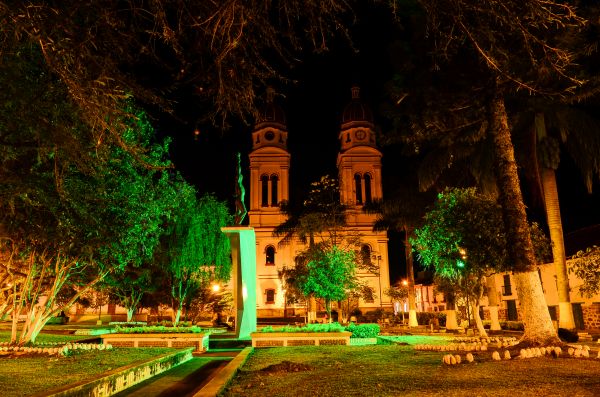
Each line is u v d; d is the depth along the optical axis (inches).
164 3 251.3
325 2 261.9
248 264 860.6
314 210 1498.5
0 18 213.3
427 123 665.6
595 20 418.0
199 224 1249.4
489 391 274.8
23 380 350.6
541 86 588.4
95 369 405.7
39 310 664.4
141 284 1359.5
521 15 273.6
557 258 883.4
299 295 1573.6
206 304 1462.8
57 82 291.9
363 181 2225.6
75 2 223.9
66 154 285.1
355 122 2282.2
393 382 315.6
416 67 681.6
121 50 247.8
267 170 2285.9
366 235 2155.5
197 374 452.1
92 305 1955.0
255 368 427.2
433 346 532.7
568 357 408.2
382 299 2100.1
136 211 658.8
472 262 697.6
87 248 557.0
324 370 394.6
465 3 265.0
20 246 600.1
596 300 1141.1
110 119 263.6
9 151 293.4
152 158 692.7
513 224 494.9
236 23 242.2
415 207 1217.4
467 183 1093.8
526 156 935.7
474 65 551.5
